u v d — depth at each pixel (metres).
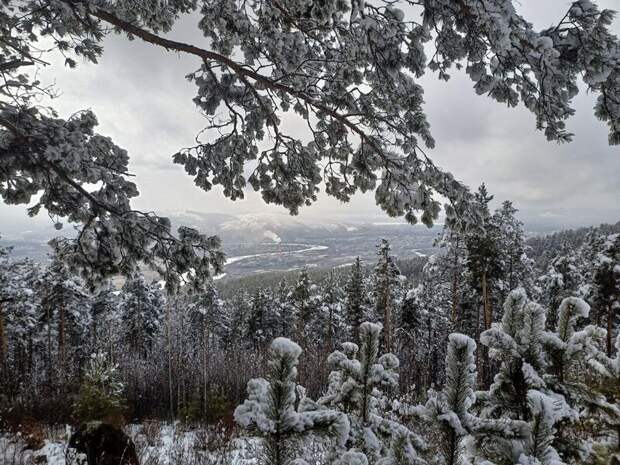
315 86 4.25
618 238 23.75
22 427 9.86
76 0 3.40
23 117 3.53
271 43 3.91
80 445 6.19
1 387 18.50
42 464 7.59
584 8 2.18
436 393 2.10
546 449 1.79
